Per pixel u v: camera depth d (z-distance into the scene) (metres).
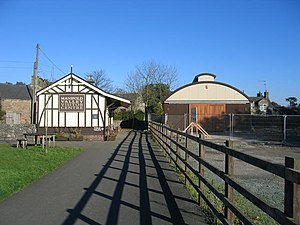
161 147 16.88
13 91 45.03
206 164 6.14
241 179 10.12
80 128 25.58
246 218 3.90
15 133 26.03
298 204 2.88
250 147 20.31
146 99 54.12
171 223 5.48
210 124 34.66
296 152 17.70
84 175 9.91
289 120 28.59
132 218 5.78
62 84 25.89
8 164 11.74
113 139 25.17
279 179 10.11
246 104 35.91
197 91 36.25
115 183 8.70
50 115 25.84
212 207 5.48
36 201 6.99
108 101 28.12
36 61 30.55
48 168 11.06
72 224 5.52
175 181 8.88
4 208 6.49
